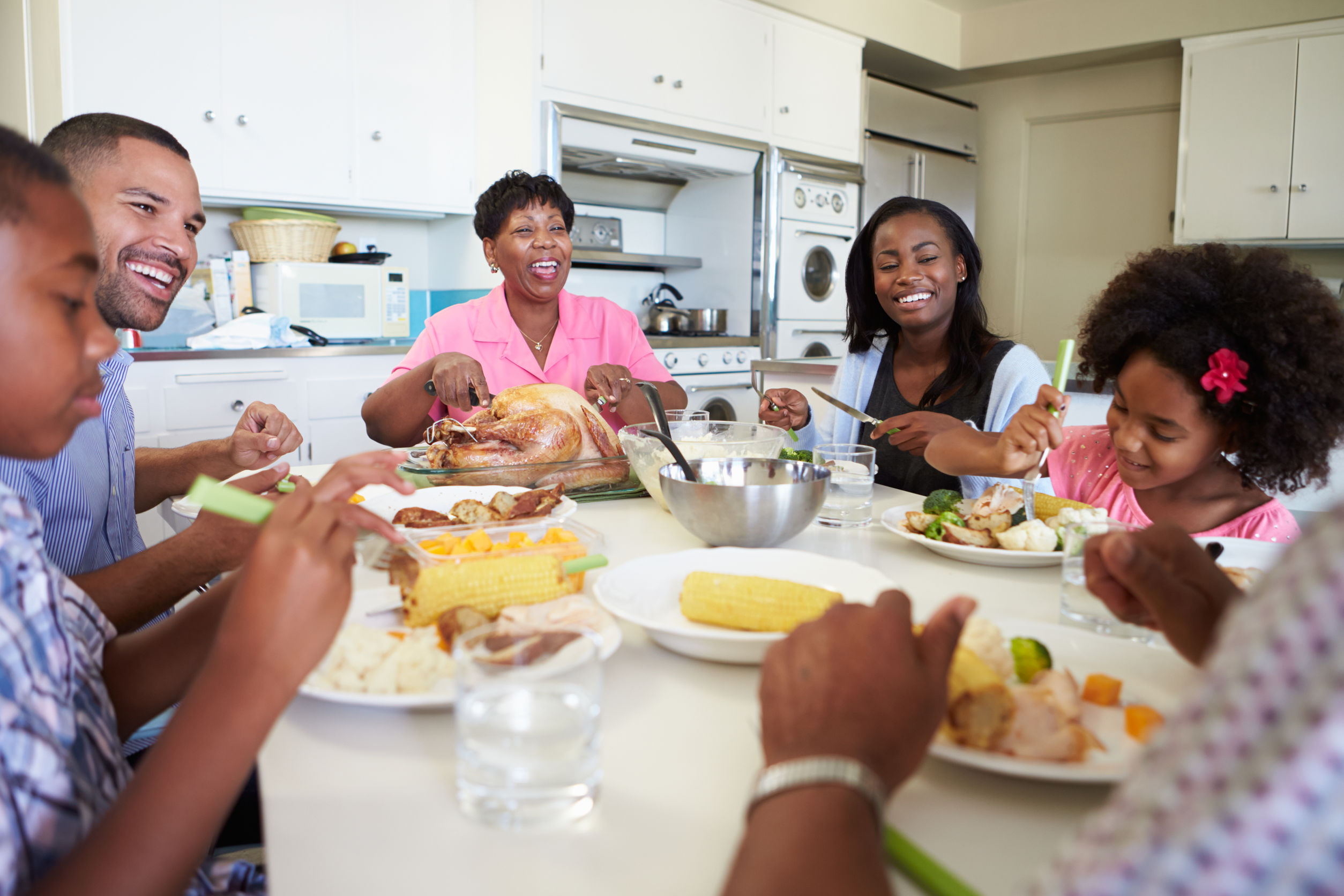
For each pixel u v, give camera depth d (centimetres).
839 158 475
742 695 67
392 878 45
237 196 311
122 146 129
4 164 49
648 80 388
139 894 44
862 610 49
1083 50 485
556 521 104
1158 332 113
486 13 363
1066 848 27
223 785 47
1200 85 455
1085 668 67
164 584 92
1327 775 21
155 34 286
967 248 172
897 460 174
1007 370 163
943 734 55
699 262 456
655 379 229
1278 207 441
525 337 226
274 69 314
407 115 351
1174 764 24
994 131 558
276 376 298
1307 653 23
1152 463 115
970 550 99
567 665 50
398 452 153
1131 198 516
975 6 511
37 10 279
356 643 66
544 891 44
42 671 52
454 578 75
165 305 140
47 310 50
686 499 102
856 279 188
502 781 49
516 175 215
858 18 469
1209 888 23
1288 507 183
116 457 128
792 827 37
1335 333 106
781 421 179
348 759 57
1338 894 21
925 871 43
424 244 399
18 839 46
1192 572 63
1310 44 424
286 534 49
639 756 57
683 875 45
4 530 53
